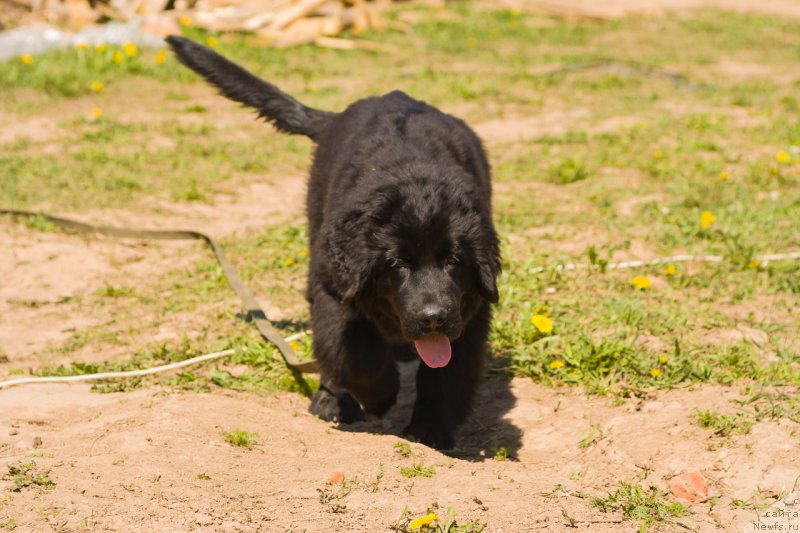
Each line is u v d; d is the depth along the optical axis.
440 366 5.70
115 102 16.34
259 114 8.64
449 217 5.64
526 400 6.81
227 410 6.17
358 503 4.84
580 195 11.98
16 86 16.44
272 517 4.68
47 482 4.92
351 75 19.39
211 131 15.09
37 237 10.26
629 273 9.05
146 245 10.38
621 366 6.92
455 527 4.52
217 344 7.70
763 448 5.35
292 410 6.76
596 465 5.58
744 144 14.16
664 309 7.99
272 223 11.31
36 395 6.62
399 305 5.69
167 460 5.30
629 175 12.85
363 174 6.04
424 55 22.09
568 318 7.88
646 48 24.03
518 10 27.91
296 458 5.54
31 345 8.04
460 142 6.60
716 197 11.39
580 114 16.69
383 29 24.28
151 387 6.88
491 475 5.30
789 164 12.80
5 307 8.78
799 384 6.30
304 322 8.38
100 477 5.04
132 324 8.39
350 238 5.68
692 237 10.03
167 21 20.84
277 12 22.38
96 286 9.36
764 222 10.33
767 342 7.34
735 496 5.02
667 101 17.75
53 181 12.01
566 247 9.92
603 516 4.73
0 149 13.25
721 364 6.84
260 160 13.62
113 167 12.81
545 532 4.53
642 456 5.56
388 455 5.61
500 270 5.93
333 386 6.73
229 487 5.03
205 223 11.27
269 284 9.30
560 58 21.83
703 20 28.20
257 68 19.19
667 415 6.00
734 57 23.12
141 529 4.50
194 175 12.87
